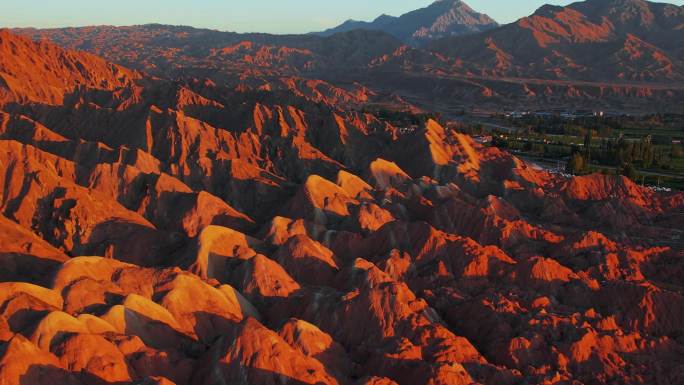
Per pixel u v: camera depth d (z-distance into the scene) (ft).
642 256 334.85
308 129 617.62
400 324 249.75
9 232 324.60
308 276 310.45
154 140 524.11
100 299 245.65
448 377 212.84
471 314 269.44
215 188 454.40
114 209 372.17
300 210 393.09
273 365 210.38
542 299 275.80
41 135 492.13
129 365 211.61
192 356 232.94
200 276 299.58
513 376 224.12
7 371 187.93
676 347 250.98
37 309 226.58
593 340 244.22
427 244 331.16
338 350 240.53
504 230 362.33
